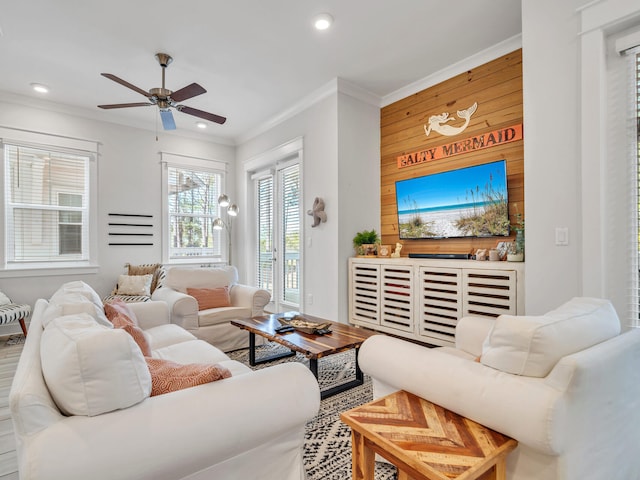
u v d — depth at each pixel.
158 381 1.18
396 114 4.10
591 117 2.01
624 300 1.97
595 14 2.00
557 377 0.99
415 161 3.88
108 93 4.00
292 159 4.69
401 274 3.39
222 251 5.70
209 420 1.04
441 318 3.08
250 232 5.57
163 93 3.00
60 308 1.64
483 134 3.27
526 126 2.31
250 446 1.14
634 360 1.25
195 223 5.47
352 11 2.64
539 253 2.24
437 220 3.56
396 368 1.38
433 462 0.94
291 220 4.78
